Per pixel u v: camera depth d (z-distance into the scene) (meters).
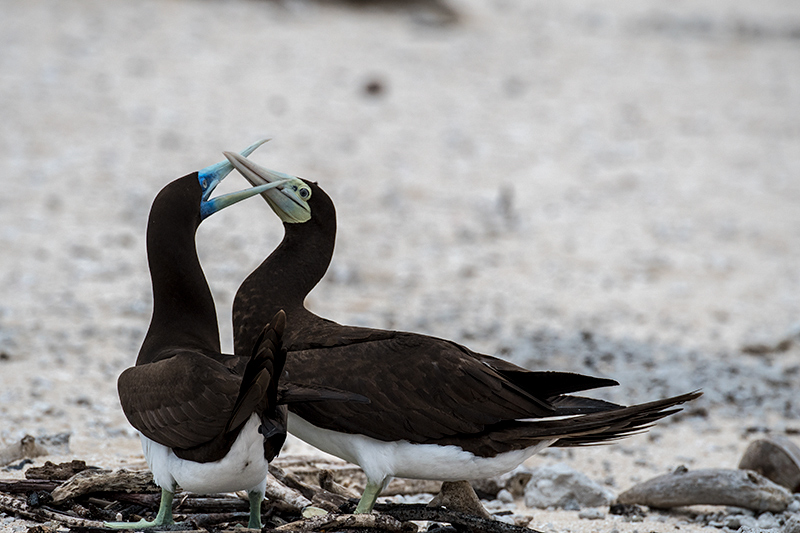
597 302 15.65
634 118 27.61
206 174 6.68
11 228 17.36
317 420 6.25
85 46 28.48
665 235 19.31
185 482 5.79
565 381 6.48
